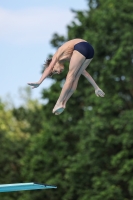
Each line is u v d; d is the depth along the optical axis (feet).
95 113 260.83
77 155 260.01
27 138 382.63
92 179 251.80
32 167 279.69
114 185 246.27
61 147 277.64
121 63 250.98
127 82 256.11
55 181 271.69
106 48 263.49
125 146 244.42
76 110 282.97
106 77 254.68
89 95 267.80
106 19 263.08
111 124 249.96
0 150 345.10
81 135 262.06
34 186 82.99
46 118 292.40
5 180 340.59
